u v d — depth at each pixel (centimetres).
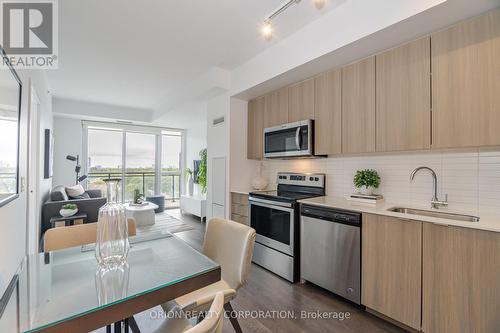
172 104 456
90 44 270
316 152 267
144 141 680
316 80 268
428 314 162
